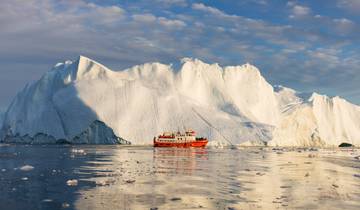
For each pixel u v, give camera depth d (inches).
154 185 1519.4
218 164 2439.7
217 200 1256.2
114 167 2144.4
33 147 4488.2
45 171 1931.6
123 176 1765.5
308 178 1818.4
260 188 1493.6
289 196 1344.7
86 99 5561.0
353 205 1224.8
